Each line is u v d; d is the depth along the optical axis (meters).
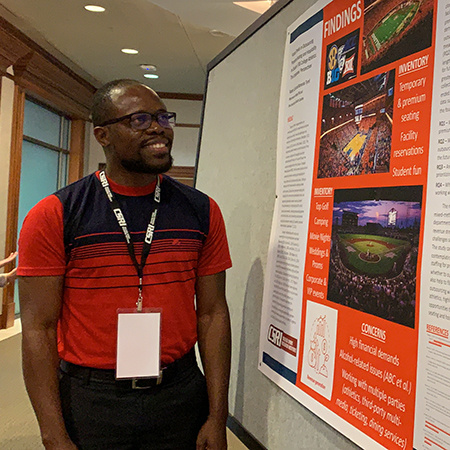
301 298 1.29
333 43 1.22
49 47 4.91
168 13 3.91
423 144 0.91
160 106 1.25
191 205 1.36
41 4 3.82
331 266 1.17
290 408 1.33
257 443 1.50
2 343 4.30
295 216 1.36
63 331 1.27
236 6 3.04
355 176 1.10
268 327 1.48
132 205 1.28
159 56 5.17
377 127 1.04
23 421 2.77
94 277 1.23
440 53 0.88
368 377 1.02
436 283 0.86
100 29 4.36
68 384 1.25
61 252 1.22
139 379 1.23
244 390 1.63
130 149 1.22
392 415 0.95
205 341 1.40
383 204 1.01
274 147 1.55
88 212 1.25
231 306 1.79
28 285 1.21
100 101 1.26
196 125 7.04
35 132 5.59
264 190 1.60
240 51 1.91
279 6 1.57
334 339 1.14
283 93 1.48
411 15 0.96
